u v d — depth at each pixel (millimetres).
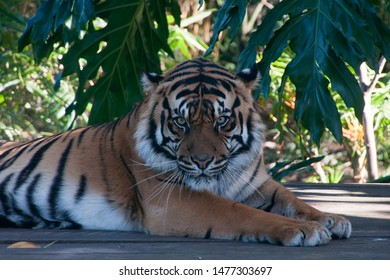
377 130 19859
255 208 7707
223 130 7254
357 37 8859
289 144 21219
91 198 7875
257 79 7664
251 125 7570
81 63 17547
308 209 7422
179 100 7227
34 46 11953
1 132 19234
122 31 12156
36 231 7801
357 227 8031
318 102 9055
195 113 7141
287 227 6734
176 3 12750
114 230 7832
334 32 9023
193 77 7293
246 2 9297
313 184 12547
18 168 8242
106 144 8078
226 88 7344
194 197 7305
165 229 7340
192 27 21625
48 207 8000
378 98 17750
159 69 12688
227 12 9250
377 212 9203
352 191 11477
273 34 9562
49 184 8023
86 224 7910
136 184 7629
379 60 15586
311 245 6707
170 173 7410
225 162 7195
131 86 12359
